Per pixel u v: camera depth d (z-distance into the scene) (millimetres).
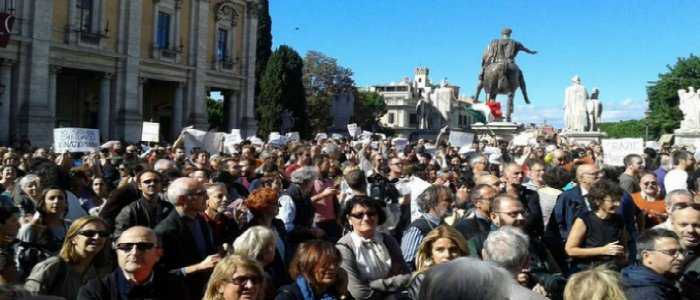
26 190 10242
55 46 44344
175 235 7547
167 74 54156
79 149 19734
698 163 17906
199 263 7324
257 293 5840
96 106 53719
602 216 8297
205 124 57531
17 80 42062
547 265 7945
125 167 14195
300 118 74375
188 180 7906
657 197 11891
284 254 8688
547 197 10602
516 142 33781
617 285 5348
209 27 58750
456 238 7004
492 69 39312
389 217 12367
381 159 18266
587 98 39625
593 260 8141
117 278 6227
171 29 54500
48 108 43781
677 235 6797
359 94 114125
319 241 6793
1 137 41094
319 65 97688
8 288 3273
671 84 92938
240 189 12500
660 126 94000
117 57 49344
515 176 10133
